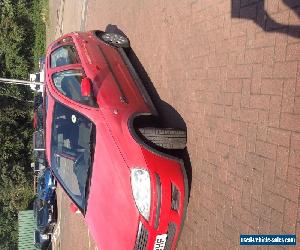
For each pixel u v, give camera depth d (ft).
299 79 14.11
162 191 17.92
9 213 59.62
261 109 15.70
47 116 22.89
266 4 15.56
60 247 43.70
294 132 14.20
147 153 18.29
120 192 18.19
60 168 21.94
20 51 58.95
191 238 19.69
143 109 20.81
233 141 17.19
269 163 15.20
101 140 19.21
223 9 18.24
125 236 18.07
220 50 18.35
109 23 34.63
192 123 20.21
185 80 21.09
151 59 25.21
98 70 22.41
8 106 56.03
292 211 14.14
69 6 49.21
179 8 22.26
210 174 18.60
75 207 21.89
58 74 23.65
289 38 14.53
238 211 16.63
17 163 56.65
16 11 59.77
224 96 17.90
